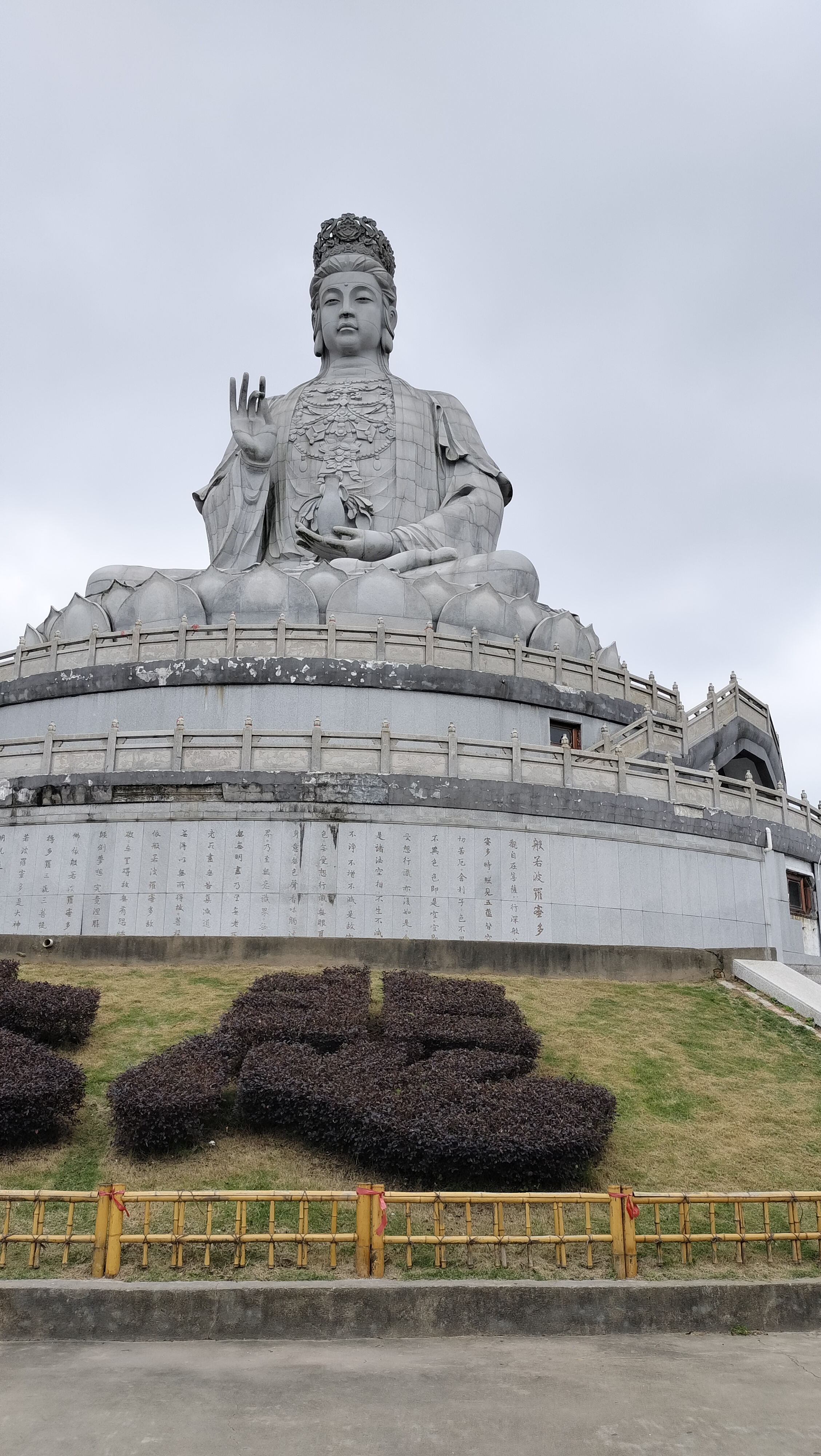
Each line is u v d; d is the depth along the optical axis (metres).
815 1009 20.62
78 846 25.44
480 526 43.81
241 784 25.27
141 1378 8.88
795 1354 9.88
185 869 24.94
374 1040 17.36
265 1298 10.37
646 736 32.56
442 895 25.02
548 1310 10.62
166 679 31.92
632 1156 14.45
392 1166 13.16
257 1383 8.78
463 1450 7.44
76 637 36.25
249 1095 14.27
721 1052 18.77
